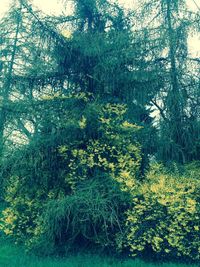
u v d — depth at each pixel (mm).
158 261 7051
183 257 7066
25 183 7941
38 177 7867
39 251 7457
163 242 6875
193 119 8773
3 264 6766
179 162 8477
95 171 7715
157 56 9062
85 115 7824
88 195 6859
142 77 8617
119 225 6711
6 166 7695
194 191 7016
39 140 7781
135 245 7016
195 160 8375
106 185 7191
